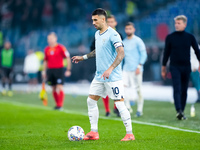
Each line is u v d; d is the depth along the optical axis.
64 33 92.50
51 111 39.38
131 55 34.19
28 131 25.59
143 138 21.97
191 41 31.08
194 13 76.31
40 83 89.56
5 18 105.94
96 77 21.23
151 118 32.38
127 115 20.84
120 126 27.42
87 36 87.62
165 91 63.94
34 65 70.62
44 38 96.19
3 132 25.41
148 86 75.38
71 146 19.55
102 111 39.28
